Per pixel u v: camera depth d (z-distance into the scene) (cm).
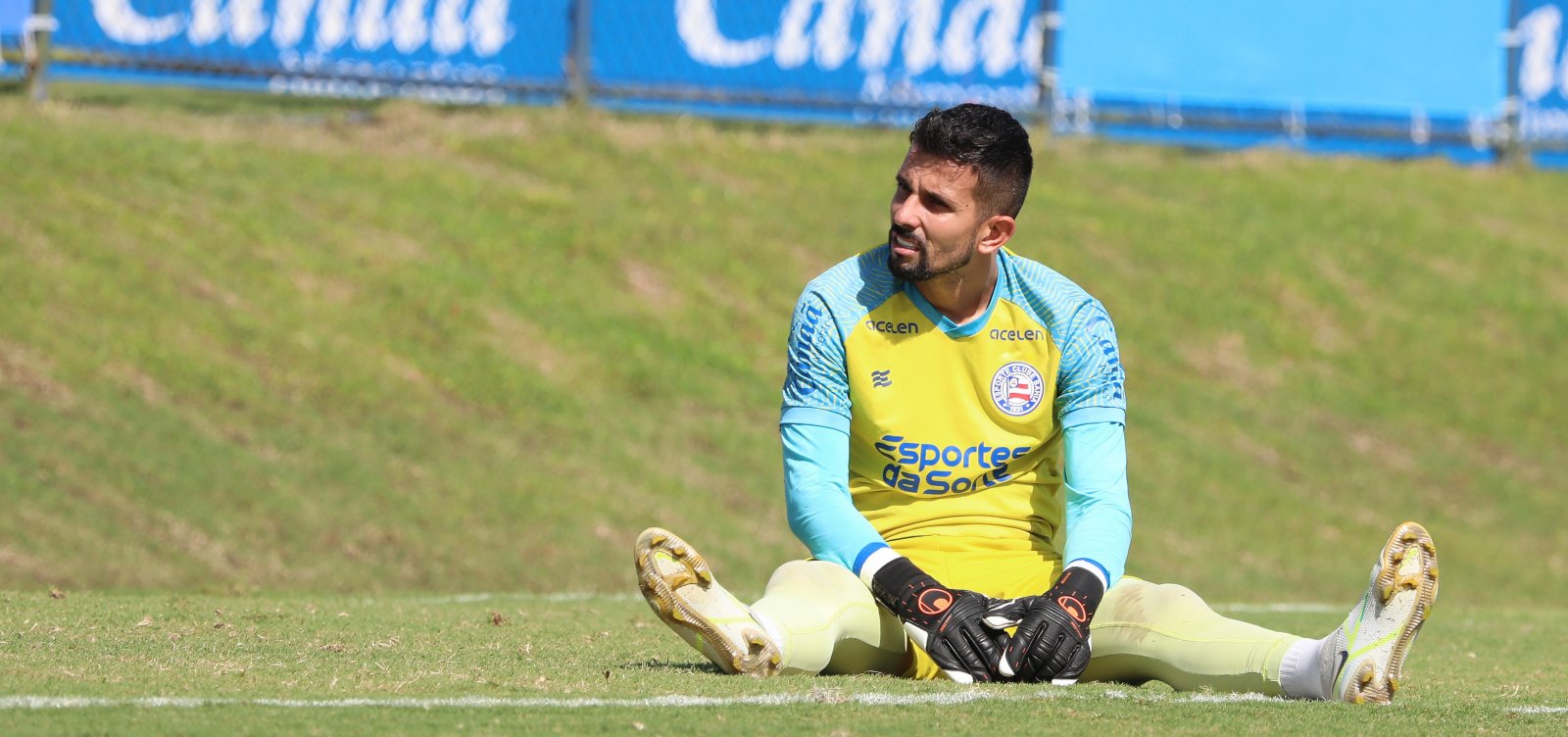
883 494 1250
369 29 4438
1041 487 1260
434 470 3356
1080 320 1224
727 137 5109
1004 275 1228
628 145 4878
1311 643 1082
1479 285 5300
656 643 1506
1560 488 4381
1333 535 3891
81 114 4291
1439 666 1591
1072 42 5097
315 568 2894
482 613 1933
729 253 4512
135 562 2758
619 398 3831
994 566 1218
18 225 3706
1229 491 3988
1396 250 5384
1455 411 4644
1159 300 4788
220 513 3003
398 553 3028
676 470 3606
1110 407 1227
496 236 4275
